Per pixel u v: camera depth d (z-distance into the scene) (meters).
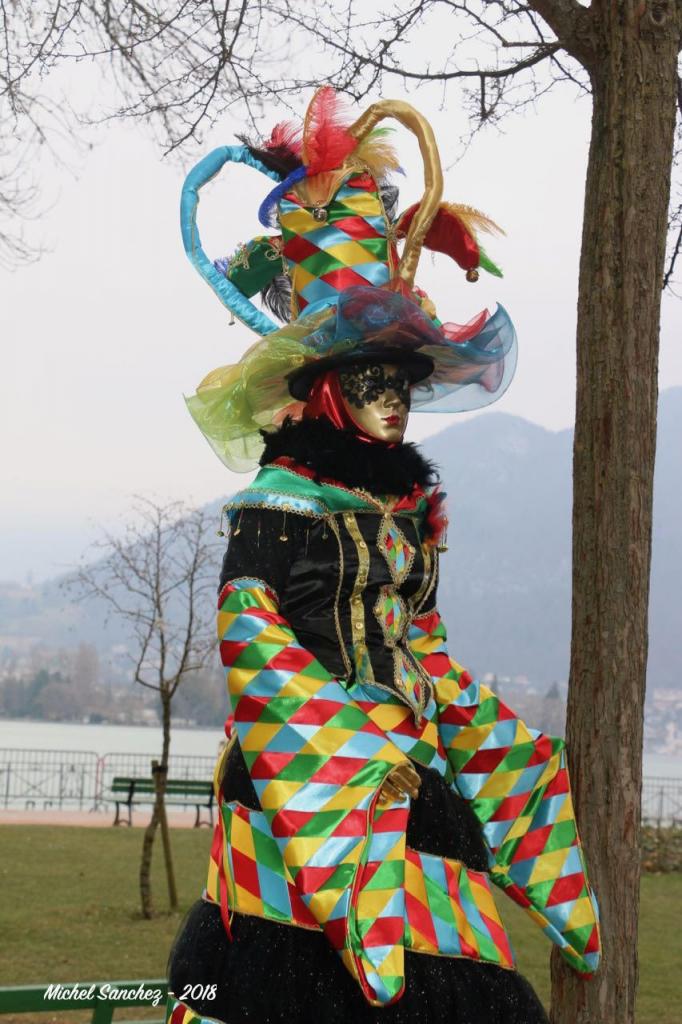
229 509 3.02
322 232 3.12
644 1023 7.85
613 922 3.18
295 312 3.21
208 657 12.77
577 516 3.34
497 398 3.41
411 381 3.23
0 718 117.81
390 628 2.99
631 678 3.24
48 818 20.06
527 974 8.88
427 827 2.83
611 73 3.39
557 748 3.23
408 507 3.15
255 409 3.18
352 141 3.13
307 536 2.96
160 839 16.34
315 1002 2.59
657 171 3.35
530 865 3.12
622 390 3.29
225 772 2.94
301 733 2.68
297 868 2.57
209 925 2.79
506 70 4.86
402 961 2.53
